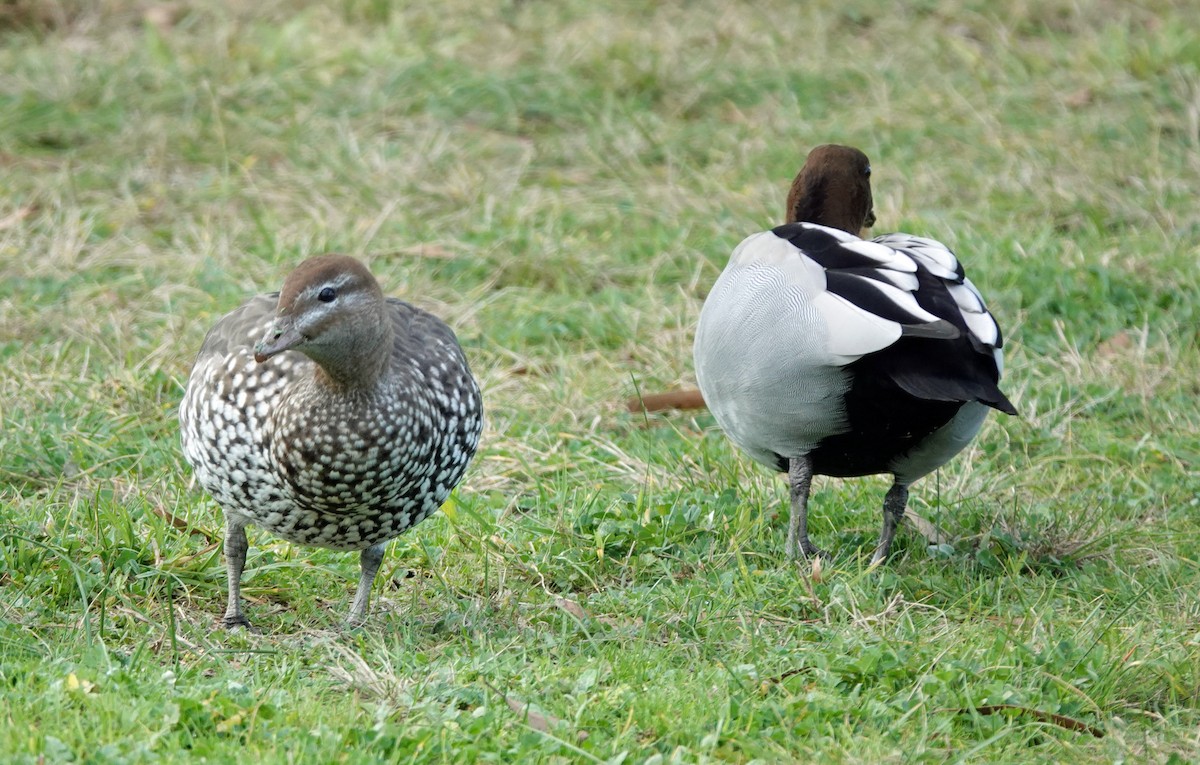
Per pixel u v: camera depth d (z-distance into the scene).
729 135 17.03
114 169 15.62
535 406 11.48
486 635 8.02
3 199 14.64
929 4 20.66
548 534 9.24
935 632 8.20
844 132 17.11
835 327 8.34
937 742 6.92
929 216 14.84
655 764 6.43
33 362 11.57
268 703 6.75
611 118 17.25
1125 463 10.83
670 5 20.56
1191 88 17.72
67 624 7.87
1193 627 8.30
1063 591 8.88
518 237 14.16
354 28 19.48
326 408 7.29
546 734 6.54
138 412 10.88
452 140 16.70
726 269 9.34
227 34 18.84
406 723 6.65
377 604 8.54
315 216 14.45
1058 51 19.16
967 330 8.45
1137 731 7.20
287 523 7.77
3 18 19.45
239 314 8.01
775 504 9.95
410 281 13.38
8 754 6.10
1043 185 15.55
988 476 10.51
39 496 9.76
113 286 13.10
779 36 19.62
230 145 16.17
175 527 9.13
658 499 9.72
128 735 6.36
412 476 7.67
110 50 18.62
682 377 12.01
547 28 19.62
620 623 8.23
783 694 7.24
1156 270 13.61
